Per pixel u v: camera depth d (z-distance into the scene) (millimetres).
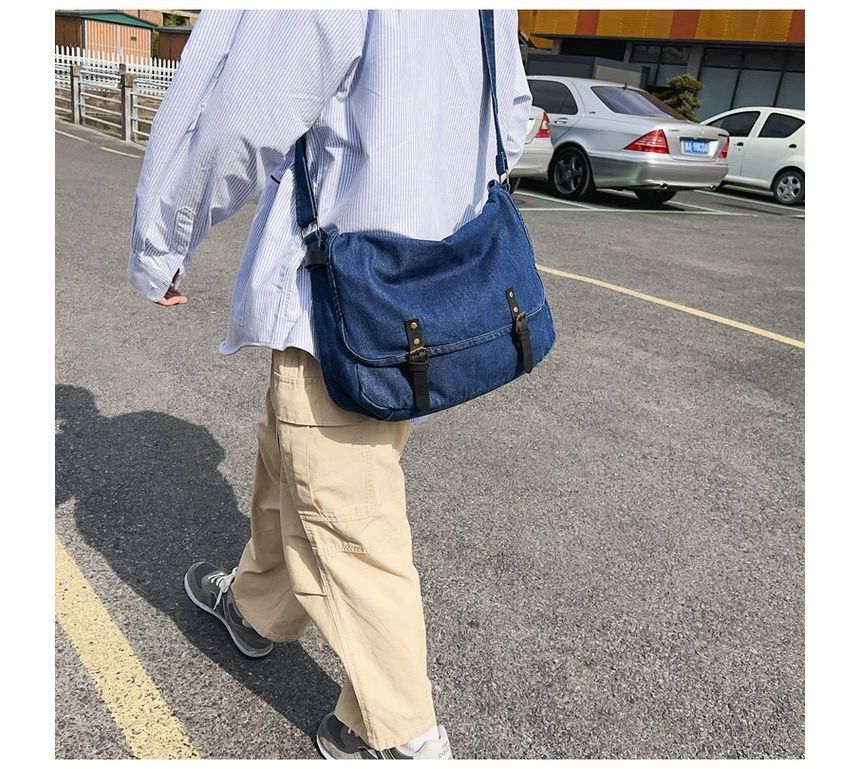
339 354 1356
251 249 1533
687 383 3920
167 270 1507
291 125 1306
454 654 2027
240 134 1298
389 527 1546
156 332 4000
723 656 2104
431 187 1439
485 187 1615
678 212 9906
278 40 1268
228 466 2820
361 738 1646
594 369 4008
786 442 3350
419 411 1407
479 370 1435
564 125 10000
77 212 6336
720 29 17453
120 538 2371
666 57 19266
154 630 2031
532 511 2697
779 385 3967
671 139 9305
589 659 2053
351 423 1463
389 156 1349
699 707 1935
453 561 2396
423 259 1382
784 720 1914
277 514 1757
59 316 4070
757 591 2375
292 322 1413
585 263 6277
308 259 1392
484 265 1466
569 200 10062
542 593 2287
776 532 2689
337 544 1517
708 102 19016
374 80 1322
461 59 1465
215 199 1400
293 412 1453
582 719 1870
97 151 10242
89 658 1921
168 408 3211
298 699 1863
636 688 1974
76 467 2707
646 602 2287
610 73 14117
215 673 1918
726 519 2750
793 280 6230
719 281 6027
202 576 2115
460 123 1496
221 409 3246
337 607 1541
